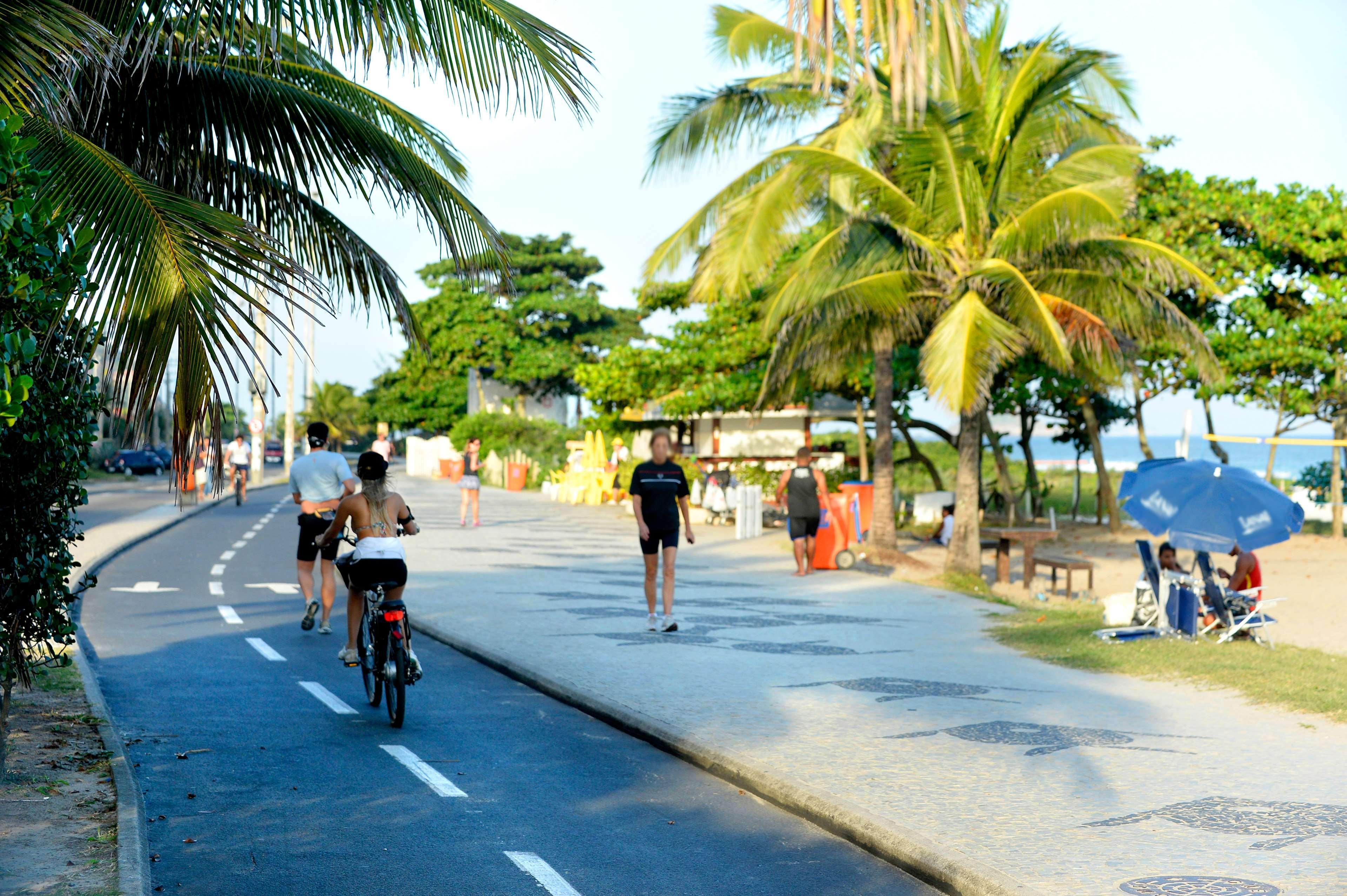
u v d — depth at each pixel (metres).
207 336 6.17
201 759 6.97
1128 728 7.92
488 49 7.47
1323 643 12.62
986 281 16.73
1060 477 48.53
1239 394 28.11
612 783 6.72
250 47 7.86
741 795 6.55
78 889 4.47
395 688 8.01
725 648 11.30
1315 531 29.78
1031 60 16.83
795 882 5.14
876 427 20.73
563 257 74.56
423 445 73.56
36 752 6.57
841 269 17.36
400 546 8.60
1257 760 7.04
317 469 11.83
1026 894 4.69
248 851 5.36
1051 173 17.48
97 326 6.07
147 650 10.72
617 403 31.89
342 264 9.00
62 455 6.03
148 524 25.14
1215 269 26.97
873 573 19.09
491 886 5.00
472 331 72.62
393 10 7.23
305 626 11.94
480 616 13.11
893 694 9.09
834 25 4.00
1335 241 26.91
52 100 6.34
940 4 4.05
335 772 6.77
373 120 9.05
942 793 6.23
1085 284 16.97
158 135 8.25
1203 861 5.14
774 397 21.11
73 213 6.07
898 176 17.89
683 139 20.34
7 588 6.05
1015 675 10.09
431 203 8.80
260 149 8.35
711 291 19.06
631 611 13.90
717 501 30.03
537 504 39.22
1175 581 12.30
